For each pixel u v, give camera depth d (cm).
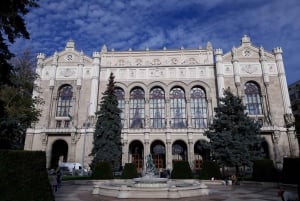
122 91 6544
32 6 1647
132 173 3881
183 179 3438
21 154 1383
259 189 2764
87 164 5706
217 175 3666
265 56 6519
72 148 5822
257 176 3216
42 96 6359
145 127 5906
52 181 2556
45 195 1434
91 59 6681
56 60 6644
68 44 6812
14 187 1304
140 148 6128
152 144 6125
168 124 6091
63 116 6306
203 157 5922
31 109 3966
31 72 4225
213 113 6181
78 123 6119
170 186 2114
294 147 5600
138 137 5844
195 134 5862
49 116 6178
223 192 2458
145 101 6347
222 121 4141
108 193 2138
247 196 2105
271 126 5744
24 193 1327
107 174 3662
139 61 6731
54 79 6494
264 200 1841
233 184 3422
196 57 6700
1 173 1287
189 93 6394
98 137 4684
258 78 6359
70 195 2200
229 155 3809
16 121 2950
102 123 4700
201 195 2164
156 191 1975
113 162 4481
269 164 3142
